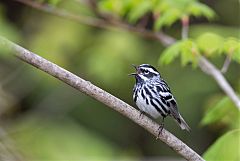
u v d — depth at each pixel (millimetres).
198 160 7680
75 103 15312
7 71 14523
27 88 14828
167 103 8758
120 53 14531
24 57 7090
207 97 15031
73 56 14828
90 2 12359
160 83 8828
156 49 15141
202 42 9594
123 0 12219
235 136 8719
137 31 12664
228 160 8641
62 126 13953
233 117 10172
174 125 15617
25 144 12562
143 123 7555
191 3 11086
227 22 16125
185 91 15086
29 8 15328
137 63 14742
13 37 12812
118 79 14523
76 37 14742
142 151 16078
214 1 16078
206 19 16172
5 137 11055
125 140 15766
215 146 8734
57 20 14906
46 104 15109
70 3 14156
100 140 13664
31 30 15109
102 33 14844
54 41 14680
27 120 14172
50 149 12773
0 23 12867
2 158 9203
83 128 13914
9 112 13422
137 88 8930
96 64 14305
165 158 15734
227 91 9742
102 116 15617
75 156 12859
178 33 15633
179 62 15188
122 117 15781
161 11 11820
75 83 7191
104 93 7293
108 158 13258
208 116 9758
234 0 15930
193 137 15578
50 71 7141
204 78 15094
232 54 9391
